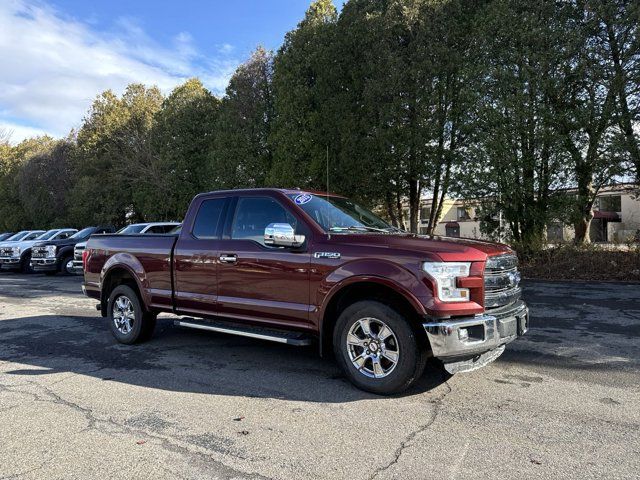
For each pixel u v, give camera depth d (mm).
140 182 30094
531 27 13898
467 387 4652
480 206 15562
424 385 4727
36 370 5508
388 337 4379
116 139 32188
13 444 3539
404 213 22250
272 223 4895
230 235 5523
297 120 19281
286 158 19109
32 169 37062
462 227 43625
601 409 4062
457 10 16250
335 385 4777
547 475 2986
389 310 4312
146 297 6277
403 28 16594
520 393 4480
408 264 4195
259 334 5066
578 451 3301
